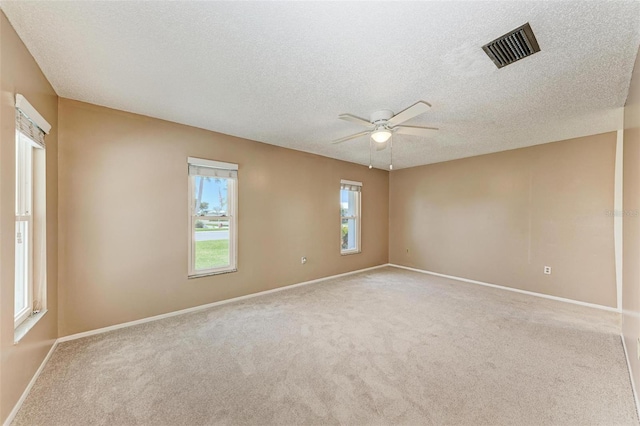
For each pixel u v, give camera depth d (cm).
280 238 423
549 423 154
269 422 155
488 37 164
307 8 141
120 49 178
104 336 259
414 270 566
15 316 183
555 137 364
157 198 304
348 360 219
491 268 451
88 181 262
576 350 235
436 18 148
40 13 145
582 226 359
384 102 258
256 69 202
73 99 254
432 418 157
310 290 420
